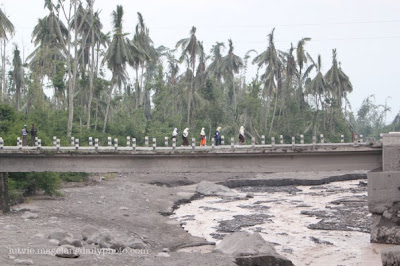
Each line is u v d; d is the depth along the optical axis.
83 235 30.06
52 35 79.94
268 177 73.44
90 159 39.53
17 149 39.66
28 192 49.66
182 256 26.39
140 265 23.42
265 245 28.72
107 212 43.72
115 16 76.12
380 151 37.56
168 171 38.75
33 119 68.00
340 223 42.38
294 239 37.00
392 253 22.33
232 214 47.72
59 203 45.66
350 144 37.69
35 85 77.25
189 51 93.81
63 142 57.62
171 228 39.91
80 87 83.12
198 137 84.38
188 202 55.94
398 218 35.34
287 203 53.88
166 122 90.94
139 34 89.62
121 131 81.62
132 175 70.38
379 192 36.16
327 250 33.66
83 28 83.19
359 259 31.23
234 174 76.19
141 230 37.72
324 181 71.75
